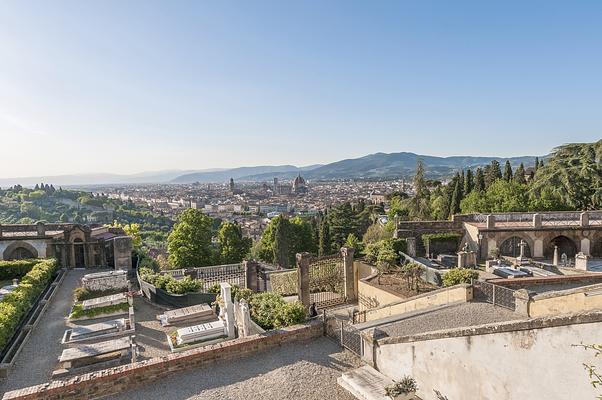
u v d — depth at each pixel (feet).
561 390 21.40
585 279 56.34
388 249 99.14
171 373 36.09
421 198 219.82
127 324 56.95
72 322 59.72
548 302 39.24
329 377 35.96
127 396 32.91
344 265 87.04
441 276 76.84
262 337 41.04
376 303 75.82
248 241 168.55
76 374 42.91
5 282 84.69
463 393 27.30
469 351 26.61
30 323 58.44
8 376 42.91
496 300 46.44
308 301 79.46
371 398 30.22
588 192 136.98
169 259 133.39
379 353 35.68
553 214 114.21
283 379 35.47
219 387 34.24
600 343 19.63
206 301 66.33
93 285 71.10
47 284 79.97
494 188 157.48
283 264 173.99
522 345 23.27
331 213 244.42
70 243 99.35
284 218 178.81
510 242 107.04
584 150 146.41
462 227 118.01
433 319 44.32
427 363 30.14
